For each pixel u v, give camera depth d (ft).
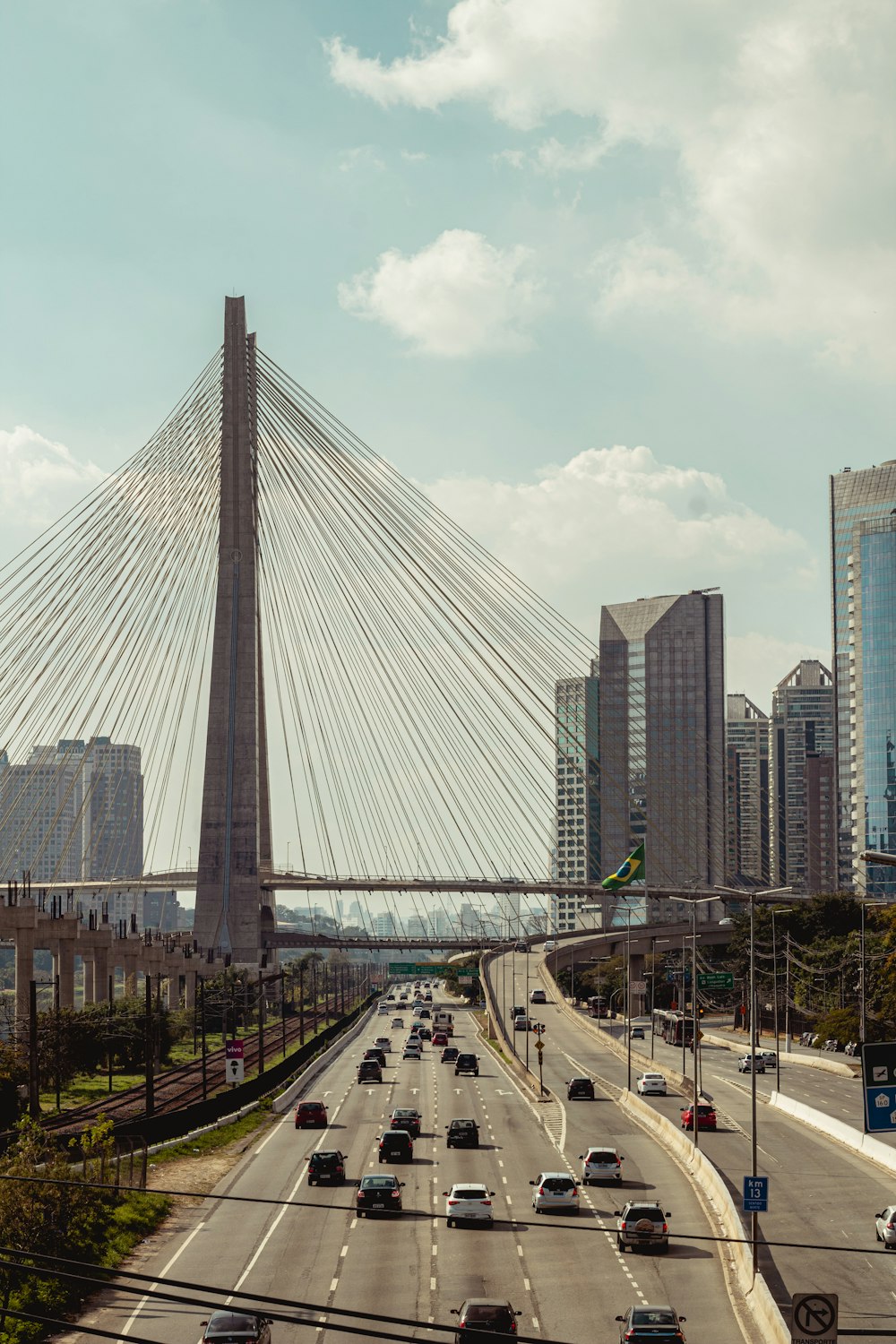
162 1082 418.72
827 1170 249.34
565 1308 151.84
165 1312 155.22
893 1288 160.35
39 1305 155.63
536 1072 451.94
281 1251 183.21
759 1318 146.61
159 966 644.69
